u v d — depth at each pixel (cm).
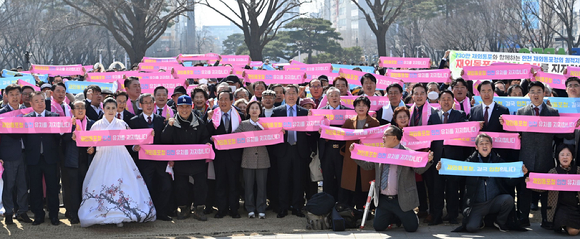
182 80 1045
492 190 725
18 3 5328
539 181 711
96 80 1191
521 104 824
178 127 794
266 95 848
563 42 6309
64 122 764
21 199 797
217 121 817
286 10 3250
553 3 4609
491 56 1199
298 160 829
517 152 782
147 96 799
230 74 1123
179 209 915
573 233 707
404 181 725
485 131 782
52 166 785
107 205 748
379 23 3481
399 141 734
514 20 4978
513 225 739
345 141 802
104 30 6538
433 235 714
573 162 732
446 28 6000
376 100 855
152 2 3681
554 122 733
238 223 802
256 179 836
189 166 803
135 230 762
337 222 746
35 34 5606
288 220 816
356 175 795
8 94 809
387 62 1266
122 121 785
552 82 949
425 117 793
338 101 828
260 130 799
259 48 3209
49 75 1387
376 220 742
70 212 810
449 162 723
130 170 774
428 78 1035
